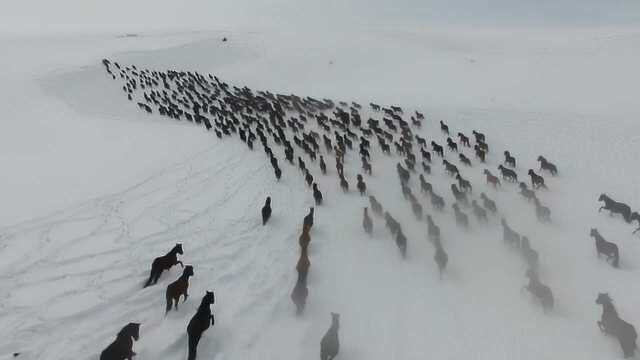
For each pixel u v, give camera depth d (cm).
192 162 2327
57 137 2662
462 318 1218
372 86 4872
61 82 4147
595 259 1477
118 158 2311
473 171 2353
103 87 4269
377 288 1342
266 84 5134
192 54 6356
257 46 7050
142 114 3472
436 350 1109
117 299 1185
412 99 4056
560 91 4162
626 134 2778
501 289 1333
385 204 1923
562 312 1227
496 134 2961
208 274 1341
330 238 1616
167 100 3788
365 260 1483
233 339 1103
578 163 2422
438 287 1352
